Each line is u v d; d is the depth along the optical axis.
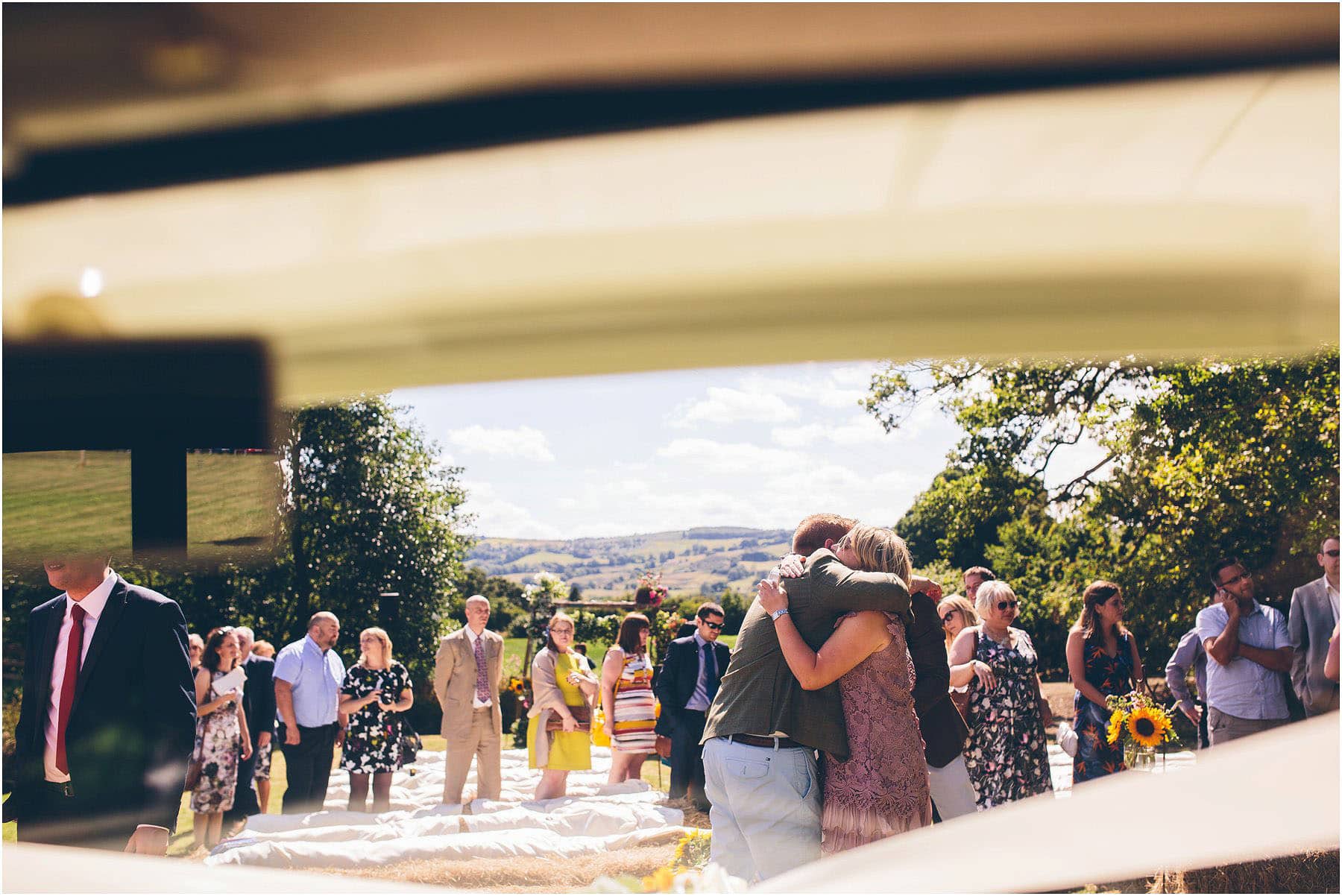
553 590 14.70
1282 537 12.66
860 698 2.43
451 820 5.13
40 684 2.73
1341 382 10.96
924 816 2.42
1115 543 14.56
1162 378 13.31
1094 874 0.52
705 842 3.58
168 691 2.75
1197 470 13.22
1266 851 0.49
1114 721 3.90
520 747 13.23
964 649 3.71
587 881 3.74
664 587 9.12
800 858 2.41
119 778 2.68
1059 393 14.33
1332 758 0.50
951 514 15.84
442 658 6.09
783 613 2.47
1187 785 0.53
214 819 5.38
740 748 2.48
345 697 6.11
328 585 20.91
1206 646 4.57
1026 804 0.59
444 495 23.36
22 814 2.71
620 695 6.50
